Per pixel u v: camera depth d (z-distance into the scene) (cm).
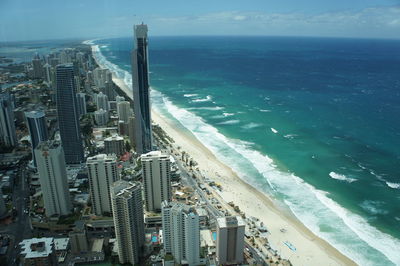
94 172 17162
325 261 15750
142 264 15162
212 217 18525
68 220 17388
